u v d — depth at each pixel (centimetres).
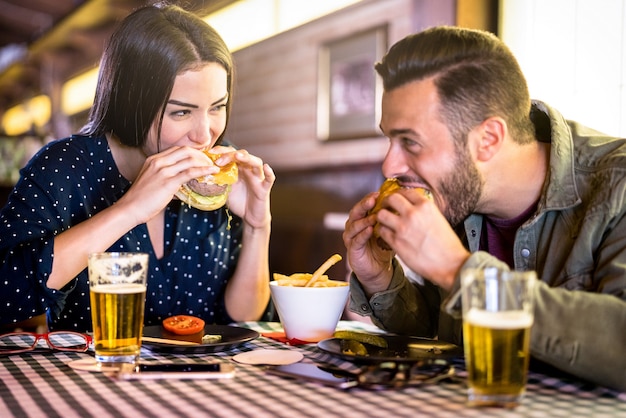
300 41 548
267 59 594
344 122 501
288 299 158
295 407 101
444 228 124
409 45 139
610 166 139
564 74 283
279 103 580
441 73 135
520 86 142
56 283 163
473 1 301
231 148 198
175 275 205
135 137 187
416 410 100
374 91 467
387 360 118
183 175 170
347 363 131
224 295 211
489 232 166
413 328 176
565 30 281
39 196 182
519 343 100
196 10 238
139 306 129
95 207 197
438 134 135
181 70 176
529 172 148
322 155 528
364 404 103
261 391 111
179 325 159
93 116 199
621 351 109
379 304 169
